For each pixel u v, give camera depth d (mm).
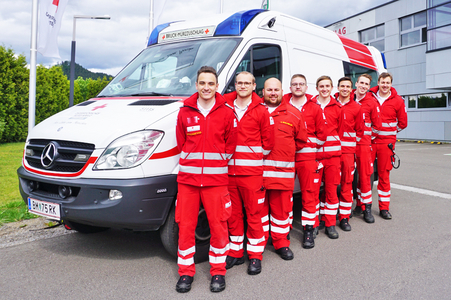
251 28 4250
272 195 3660
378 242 4133
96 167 3072
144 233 4426
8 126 19281
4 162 11180
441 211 5434
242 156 3219
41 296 2861
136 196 2971
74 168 3203
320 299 2828
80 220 3166
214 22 4406
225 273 3172
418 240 4176
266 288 3014
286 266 3473
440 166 9867
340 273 3299
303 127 3637
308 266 3467
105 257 3662
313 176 3971
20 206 5402
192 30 4508
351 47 6410
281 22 4746
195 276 3248
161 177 3113
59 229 4531
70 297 2848
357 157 4973
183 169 2955
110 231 4500
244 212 3926
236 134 3006
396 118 5184
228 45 4074
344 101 4605
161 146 3145
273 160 3516
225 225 3055
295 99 4039
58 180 3195
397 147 15977
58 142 3330
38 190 3484
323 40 5602
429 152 13602
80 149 3170
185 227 2988
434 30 16781
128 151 3043
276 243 3727
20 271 3320
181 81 3984
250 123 3205
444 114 18031
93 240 4160
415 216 5199
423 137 19078
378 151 5184
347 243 4117
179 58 4262
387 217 5109
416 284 3070
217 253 3027
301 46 5016
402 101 5117
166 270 3359
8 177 8172
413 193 6648
